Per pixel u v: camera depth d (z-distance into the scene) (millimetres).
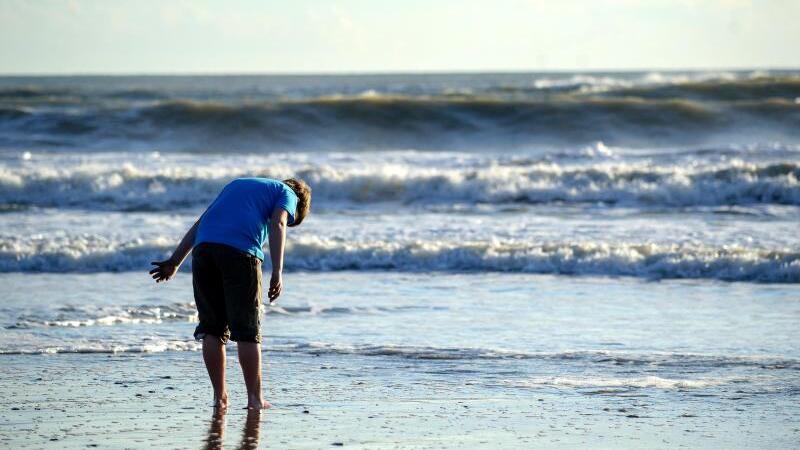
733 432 17891
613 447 16875
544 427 18297
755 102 125688
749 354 25969
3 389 21672
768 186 64875
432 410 19766
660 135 118312
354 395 21219
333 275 41938
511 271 42844
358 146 118188
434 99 131500
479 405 20219
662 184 65938
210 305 19781
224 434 17703
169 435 17609
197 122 121688
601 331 29578
